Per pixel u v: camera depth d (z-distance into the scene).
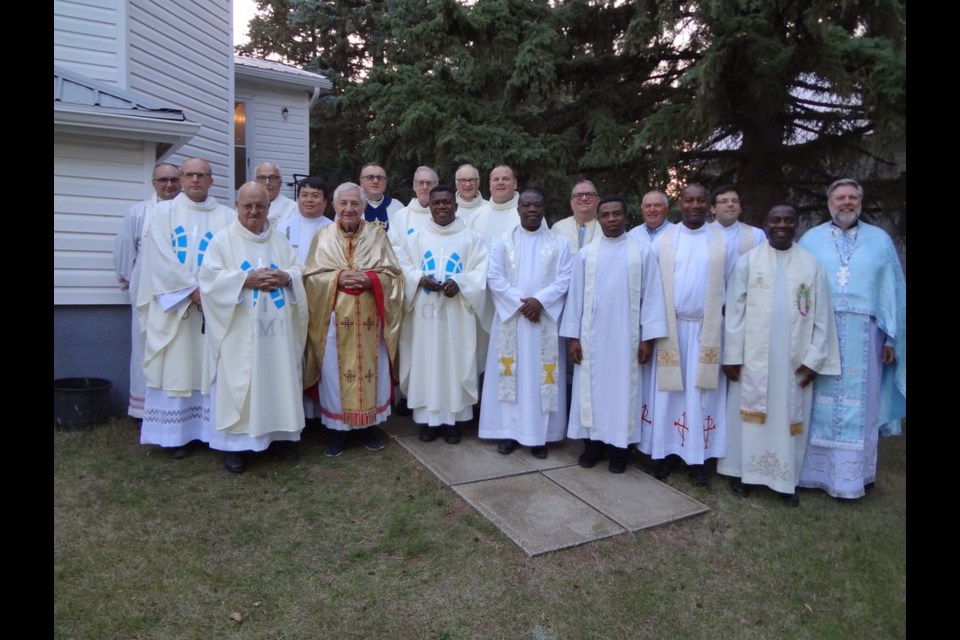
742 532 3.95
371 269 4.91
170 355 4.72
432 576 3.35
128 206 5.99
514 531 3.77
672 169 8.55
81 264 5.84
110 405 5.95
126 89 6.99
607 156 8.09
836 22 6.24
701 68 6.41
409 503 4.14
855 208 4.42
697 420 4.48
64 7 6.61
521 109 8.62
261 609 3.05
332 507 4.07
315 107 17.69
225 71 9.27
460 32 8.02
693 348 4.51
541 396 4.92
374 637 2.89
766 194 7.60
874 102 6.20
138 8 7.25
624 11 8.32
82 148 5.75
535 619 3.05
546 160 8.16
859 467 4.34
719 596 3.31
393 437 5.32
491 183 5.93
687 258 4.55
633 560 3.57
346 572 3.37
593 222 5.52
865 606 3.23
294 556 3.51
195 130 5.97
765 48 6.37
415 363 5.15
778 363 4.27
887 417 4.66
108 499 4.09
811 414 4.44
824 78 6.47
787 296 4.26
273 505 4.09
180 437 4.80
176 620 2.95
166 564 3.38
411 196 12.72
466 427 5.64
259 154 12.61
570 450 5.20
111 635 2.84
